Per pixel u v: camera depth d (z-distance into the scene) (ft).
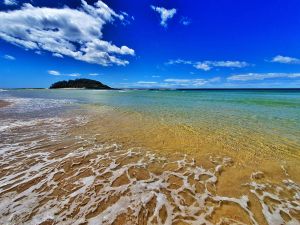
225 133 25.95
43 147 19.65
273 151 19.35
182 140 22.65
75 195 11.67
